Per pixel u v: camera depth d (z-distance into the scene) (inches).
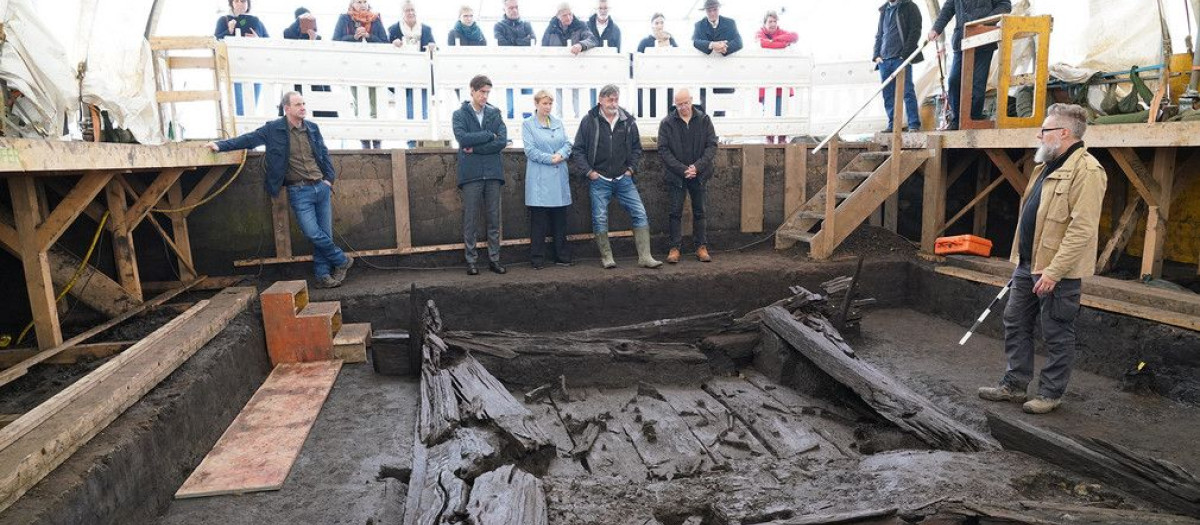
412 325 219.0
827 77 394.9
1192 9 272.4
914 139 331.9
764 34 383.9
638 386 231.9
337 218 302.4
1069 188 168.1
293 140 255.9
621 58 363.6
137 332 201.3
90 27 195.5
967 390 209.5
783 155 355.9
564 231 314.3
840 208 316.2
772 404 217.3
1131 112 276.4
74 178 222.4
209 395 173.2
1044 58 283.0
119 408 140.7
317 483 147.6
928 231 323.9
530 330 282.8
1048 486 143.3
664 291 293.0
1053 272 170.4
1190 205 268.4
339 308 246.5
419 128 343.9
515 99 356.2
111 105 205.5
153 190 227.8
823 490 146.8
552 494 141.0
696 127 308.7
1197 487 128.8
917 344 261.0
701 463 178.1
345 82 327.0
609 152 298.2
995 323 266.5
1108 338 219.5
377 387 209.9
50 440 115.5
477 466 147.4
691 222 346.3
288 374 216.7
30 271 175.6
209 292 264.2
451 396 183.8
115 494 122.0
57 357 178.5
